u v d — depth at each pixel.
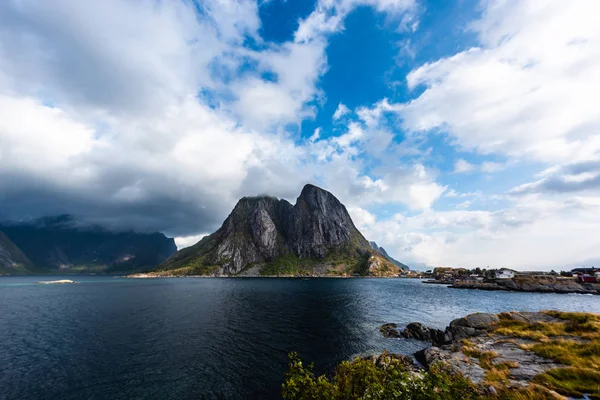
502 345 29.66
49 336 47.06
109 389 27.95
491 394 17.66
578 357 22.31
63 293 125.12
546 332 31.69
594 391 16.53
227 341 44.38
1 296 112.12
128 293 123.88
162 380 29.97
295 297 108.19
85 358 36.44
